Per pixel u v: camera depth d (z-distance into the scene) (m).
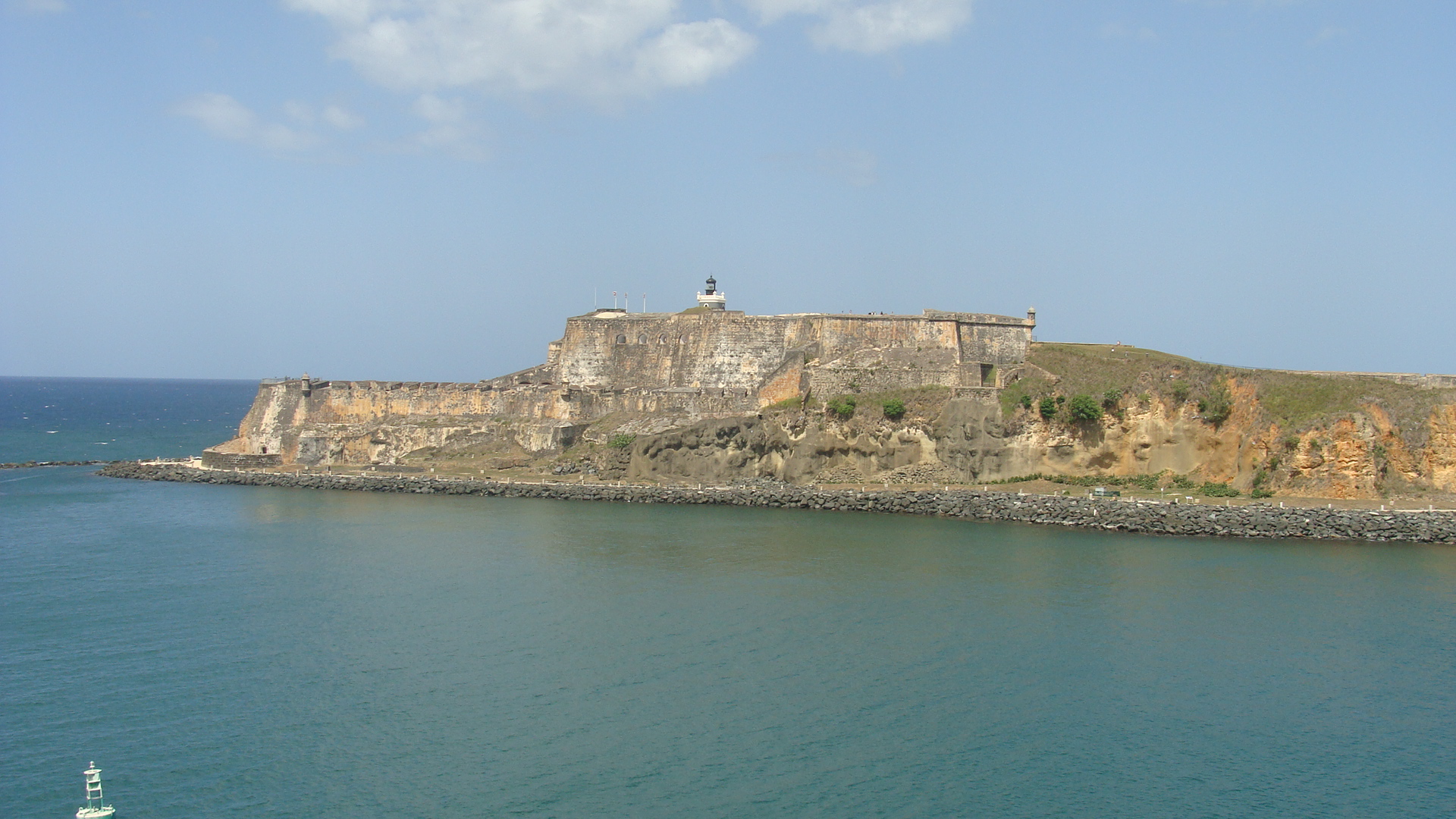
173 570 93.06
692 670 68.12
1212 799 53.12
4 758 56.06
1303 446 114.38
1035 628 76.81
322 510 124.69
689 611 80.25
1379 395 116.62
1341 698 65.00
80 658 70.06
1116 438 125.00
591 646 72.31
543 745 57.59
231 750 56.94
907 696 64.38
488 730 59.28
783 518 118.94
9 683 65.75
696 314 161.50
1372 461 112.50
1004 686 66.12
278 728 59.50
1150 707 63.47
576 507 126.31
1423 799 53.47
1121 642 74.12
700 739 58.41
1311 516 106.50
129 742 57.88
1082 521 112.62
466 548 102.06
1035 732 59.97
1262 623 78.50
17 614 79.56
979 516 118.56
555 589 86.25
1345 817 51.78
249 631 75.56
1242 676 68.12
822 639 74.19
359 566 94.00
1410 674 68.69
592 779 54.03
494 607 81.31
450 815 50.62
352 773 54.56
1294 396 119.00
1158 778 55.09
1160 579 90.12
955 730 59.94
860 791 53.19
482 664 69.00
